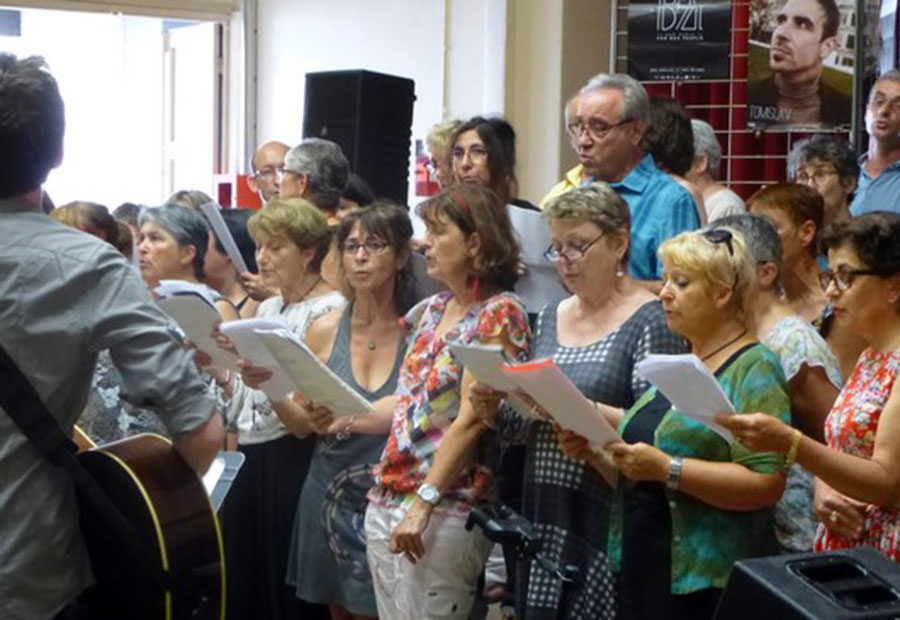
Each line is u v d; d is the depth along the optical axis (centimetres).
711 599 338
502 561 502
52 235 285
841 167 544
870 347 344
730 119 731
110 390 460
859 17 687
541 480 373
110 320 283
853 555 258
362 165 662
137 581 296
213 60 1101
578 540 365
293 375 396
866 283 336
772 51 700
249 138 1105
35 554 282
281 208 490
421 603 403
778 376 339
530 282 468
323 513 442
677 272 343
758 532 345
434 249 411
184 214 543
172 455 310
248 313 550
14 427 279
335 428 437
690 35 726
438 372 408
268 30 1092
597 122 470
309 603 472
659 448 344
